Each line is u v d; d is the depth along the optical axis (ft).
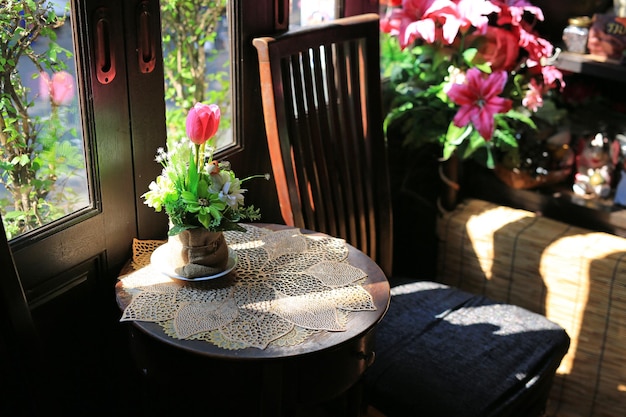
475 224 7.55
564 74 7.59
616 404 7.15
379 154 6.29
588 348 7.16
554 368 5.64
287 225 5.60
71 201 4.68
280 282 4.65
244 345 4.00
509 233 7.34
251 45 5.70
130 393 5.68
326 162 5.97
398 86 7.14
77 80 4.48
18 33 4.15
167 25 5.38
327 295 4.53
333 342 4.07
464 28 6.44
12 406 3.96
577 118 7.67
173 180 4.27
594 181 7.47
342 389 4.41
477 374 5.29
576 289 7.06
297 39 5.47
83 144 4.62
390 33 6.68
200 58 5.74
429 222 7.96
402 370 5.29
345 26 5.84
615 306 6.85
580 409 7.41
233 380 4.10
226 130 5.96
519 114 6.91
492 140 6.95
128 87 4.75
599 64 6.98
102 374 5.32
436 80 7.00
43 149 4.44
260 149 6.21
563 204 7.57
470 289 7.84
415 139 7.19
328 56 5.79
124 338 5.40
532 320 5.96
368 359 4.54
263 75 5.34
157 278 4.61
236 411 4.25
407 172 7.81
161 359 4.19
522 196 7.82
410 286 6.35
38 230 4.43
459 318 5.91
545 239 7.22
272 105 5.37
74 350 4.96
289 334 4.13
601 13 7.20
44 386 4.06
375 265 4.95
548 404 7.57
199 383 4.17
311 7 6.41
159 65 4.97
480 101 6.35
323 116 5.85
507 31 6.73
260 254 5.01
